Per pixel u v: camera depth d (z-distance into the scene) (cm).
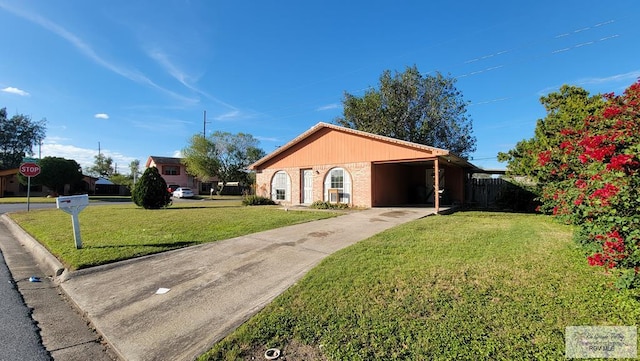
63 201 656
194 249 667
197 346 309
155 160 4509
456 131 2767
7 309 418
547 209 1146
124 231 865
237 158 4400
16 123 3922
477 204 1848
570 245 579
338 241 704
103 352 319
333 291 401
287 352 283
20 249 793
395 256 544
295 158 1786
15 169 3391
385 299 370
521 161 1404
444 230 791
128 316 386
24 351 315
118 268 567
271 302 389
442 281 413
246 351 289
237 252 636
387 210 1303
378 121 2708
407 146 1323
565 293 358
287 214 1215
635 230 328
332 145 1605
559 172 894
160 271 542
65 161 3189
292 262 560
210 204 2039
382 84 2744
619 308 316
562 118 1237
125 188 4478
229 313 377
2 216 1409
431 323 309
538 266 457
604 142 412
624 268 361
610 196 348
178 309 397
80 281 514
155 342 325
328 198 1612
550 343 266
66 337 349
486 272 440
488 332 288
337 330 310
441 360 253
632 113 442
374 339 289
